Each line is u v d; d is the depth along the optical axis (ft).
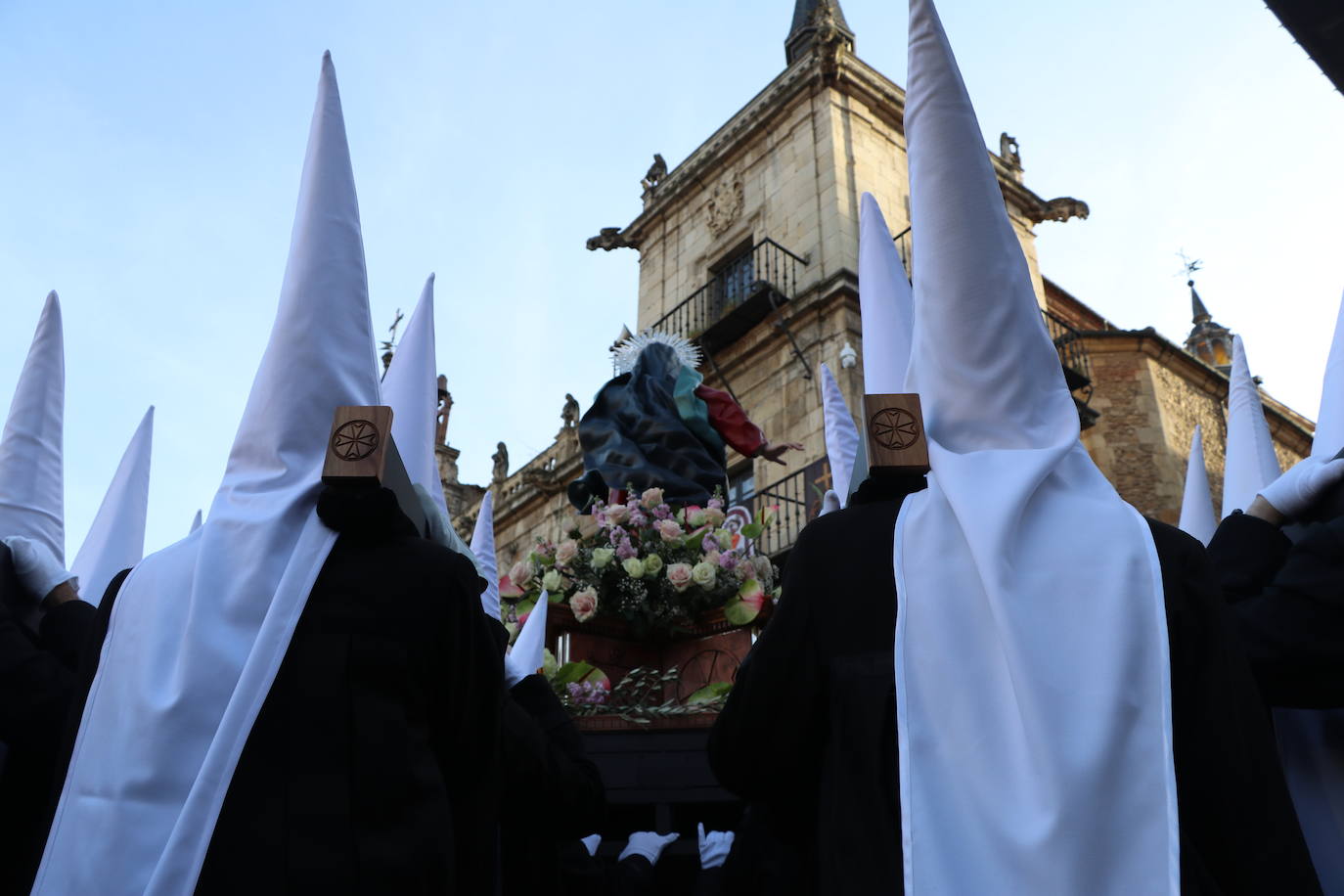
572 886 9.89
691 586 15.05
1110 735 5.36
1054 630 5.73
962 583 6.05
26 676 7.23
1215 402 61.98
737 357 52.47
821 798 6.02
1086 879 5.04
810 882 6.47
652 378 20.80
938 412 6.88
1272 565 7.64
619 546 15.31
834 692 6.16
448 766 6.85
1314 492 7.88
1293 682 6.73
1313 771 7.74
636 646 15.46
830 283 48.67
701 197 61.05
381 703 6.17
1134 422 56.70
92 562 14.06
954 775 5.56
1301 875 5.23
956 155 7.26
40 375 10.61
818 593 6.50
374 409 6.88
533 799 8.20
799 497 45.73
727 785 6.69
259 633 6.22
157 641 6.37
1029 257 60.70
